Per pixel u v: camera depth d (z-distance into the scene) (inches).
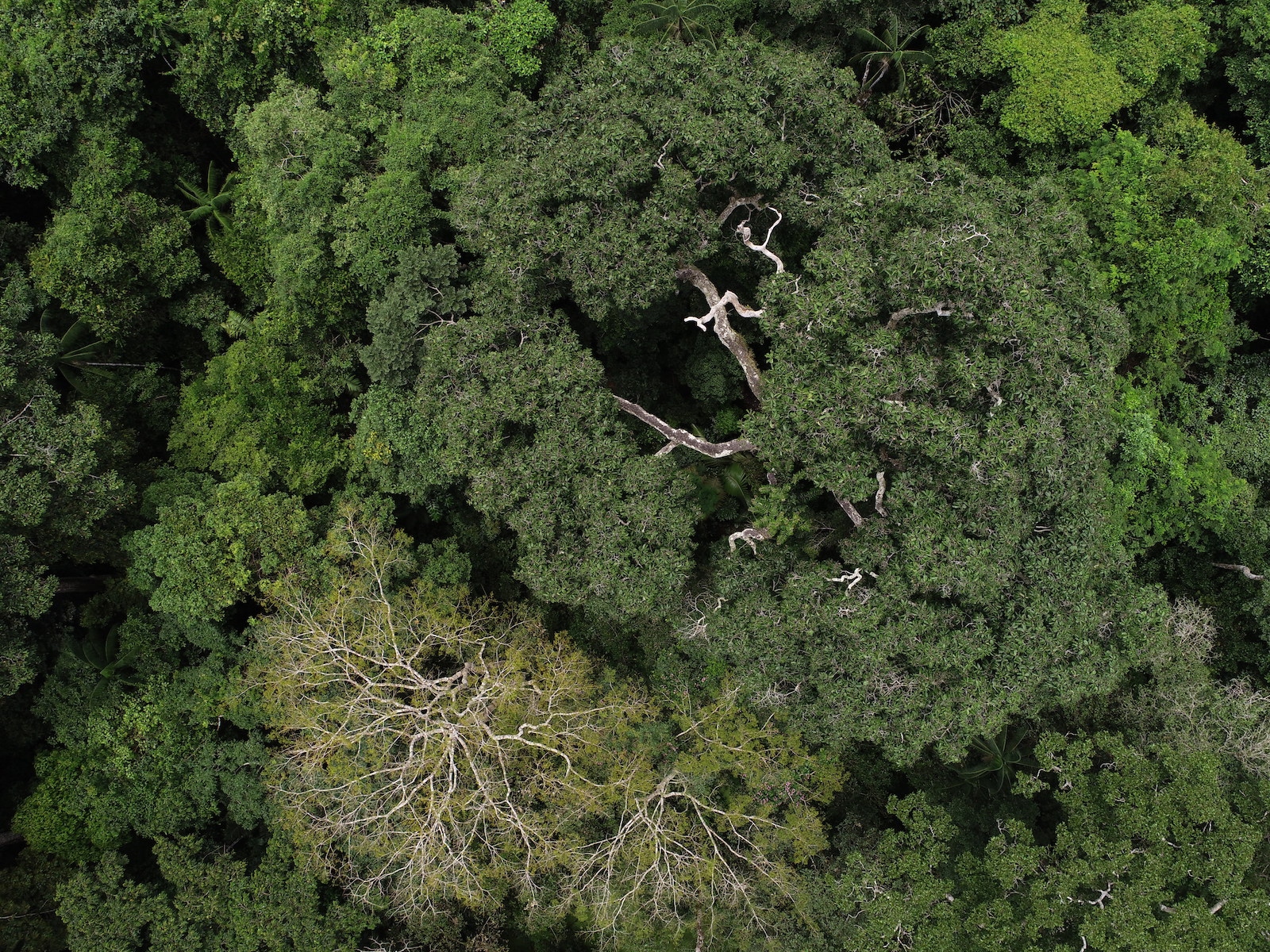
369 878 702.5
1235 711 671.8
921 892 597.6
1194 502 750.5
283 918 685.3
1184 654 716.0
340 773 687.1
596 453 577.9
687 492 621.0
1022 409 512.4
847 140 610.9
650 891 729.6
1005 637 545.6
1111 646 597.9
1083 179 717.3
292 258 700.0
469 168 677.9
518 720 739.4
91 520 695.7
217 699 746.8
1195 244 689.0
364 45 709.3
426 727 674.2
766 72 592.1
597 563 568.7
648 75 613.6
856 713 565.9
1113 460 751.7
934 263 486.6
